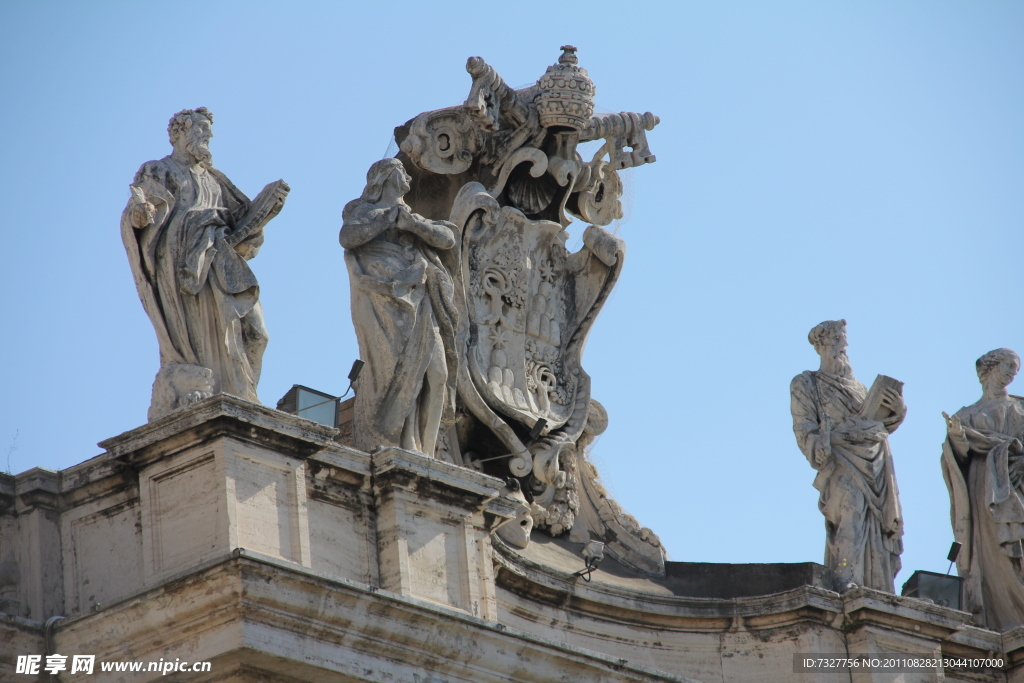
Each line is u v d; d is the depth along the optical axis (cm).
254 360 6266
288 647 5881
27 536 6078
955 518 8150
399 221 6694
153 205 6284
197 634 5816
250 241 6419
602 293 7625
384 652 6109
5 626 5872
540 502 7350
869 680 7494
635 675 6712
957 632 7812
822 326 8000
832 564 7706
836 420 7862
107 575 6031
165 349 6216
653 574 7588
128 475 6078
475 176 7462
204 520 5928
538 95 7506
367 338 6600
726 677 7475
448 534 6481
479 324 7312
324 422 6344
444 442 7056
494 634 6338
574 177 7588
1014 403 8294
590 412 7600
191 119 6500
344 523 6300
